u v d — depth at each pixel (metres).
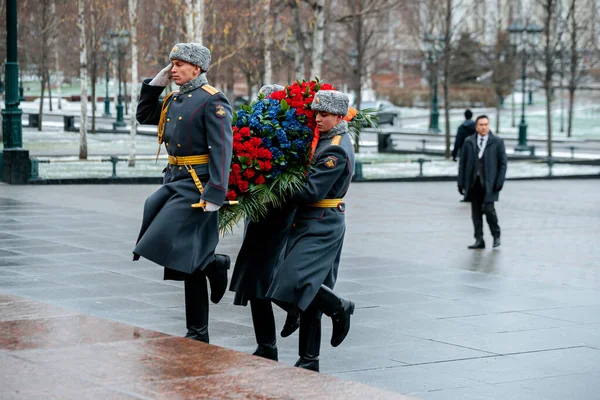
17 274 12.30
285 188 7.81
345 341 9.68
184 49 7.86
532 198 27.94
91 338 7.49
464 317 10.97
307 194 7.75
